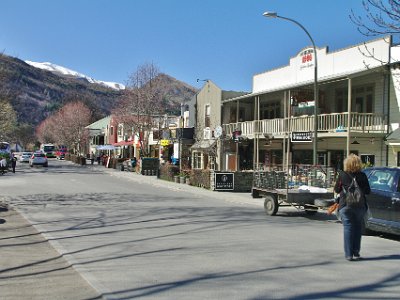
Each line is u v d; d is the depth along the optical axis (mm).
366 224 10969
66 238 9766
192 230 11008
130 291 5879
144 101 44406
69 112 82312
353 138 23719
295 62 29234
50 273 6855
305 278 6613
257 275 6766
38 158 51094
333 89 26453
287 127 27281
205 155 38656
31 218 12766
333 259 7953
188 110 44625
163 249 8648
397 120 21906
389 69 22031
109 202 17453
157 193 22609
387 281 6496
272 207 14578
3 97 35031
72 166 54906
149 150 52812
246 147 34906
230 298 5609
